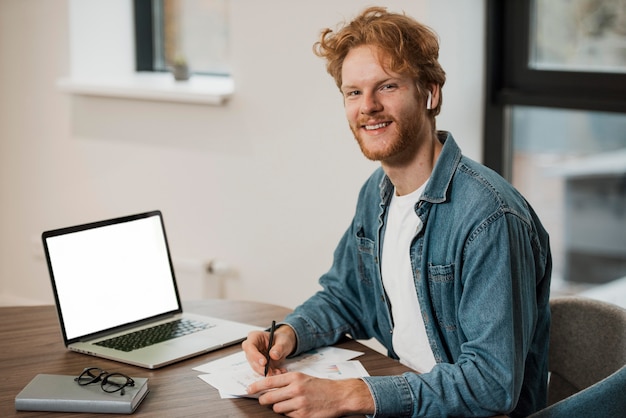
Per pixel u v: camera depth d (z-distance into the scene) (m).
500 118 3.22
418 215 1.90
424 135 1.92
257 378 1.87
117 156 3.91
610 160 3.09
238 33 3.50
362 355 2.03
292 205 3.51
